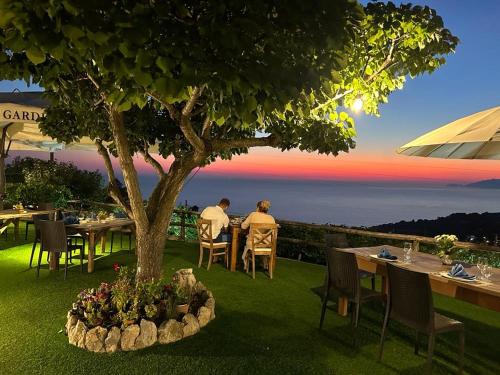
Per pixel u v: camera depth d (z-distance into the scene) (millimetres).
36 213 8039
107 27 1647
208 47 1823
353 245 7645
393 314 3789
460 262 4613
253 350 3912
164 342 3947
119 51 1741
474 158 4773
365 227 8086
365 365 3738
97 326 3844
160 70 1793
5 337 3986
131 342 3793
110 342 3730
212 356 3742
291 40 2080
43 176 11695
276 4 1977
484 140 3357
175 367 3518
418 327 3520
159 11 1723
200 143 3746
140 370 3447
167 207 4363
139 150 5062
